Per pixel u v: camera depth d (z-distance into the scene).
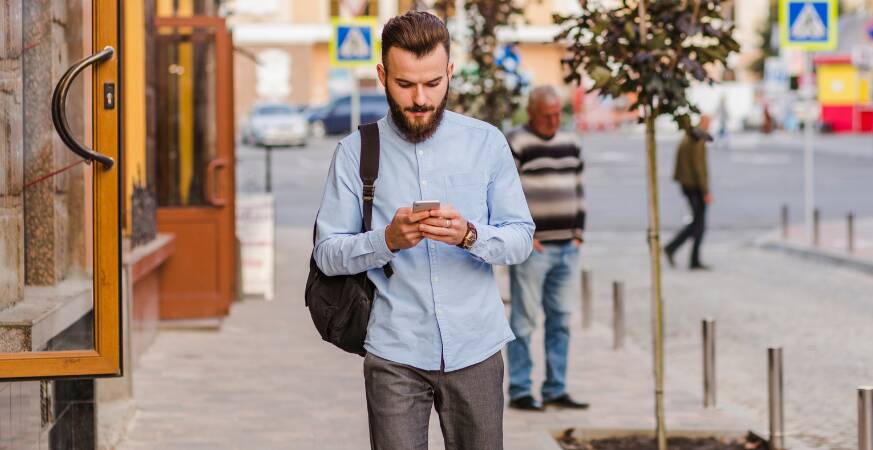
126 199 9.70
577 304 15.14
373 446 4.75
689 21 7.45
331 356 11.20
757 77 75.56
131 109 10.42
